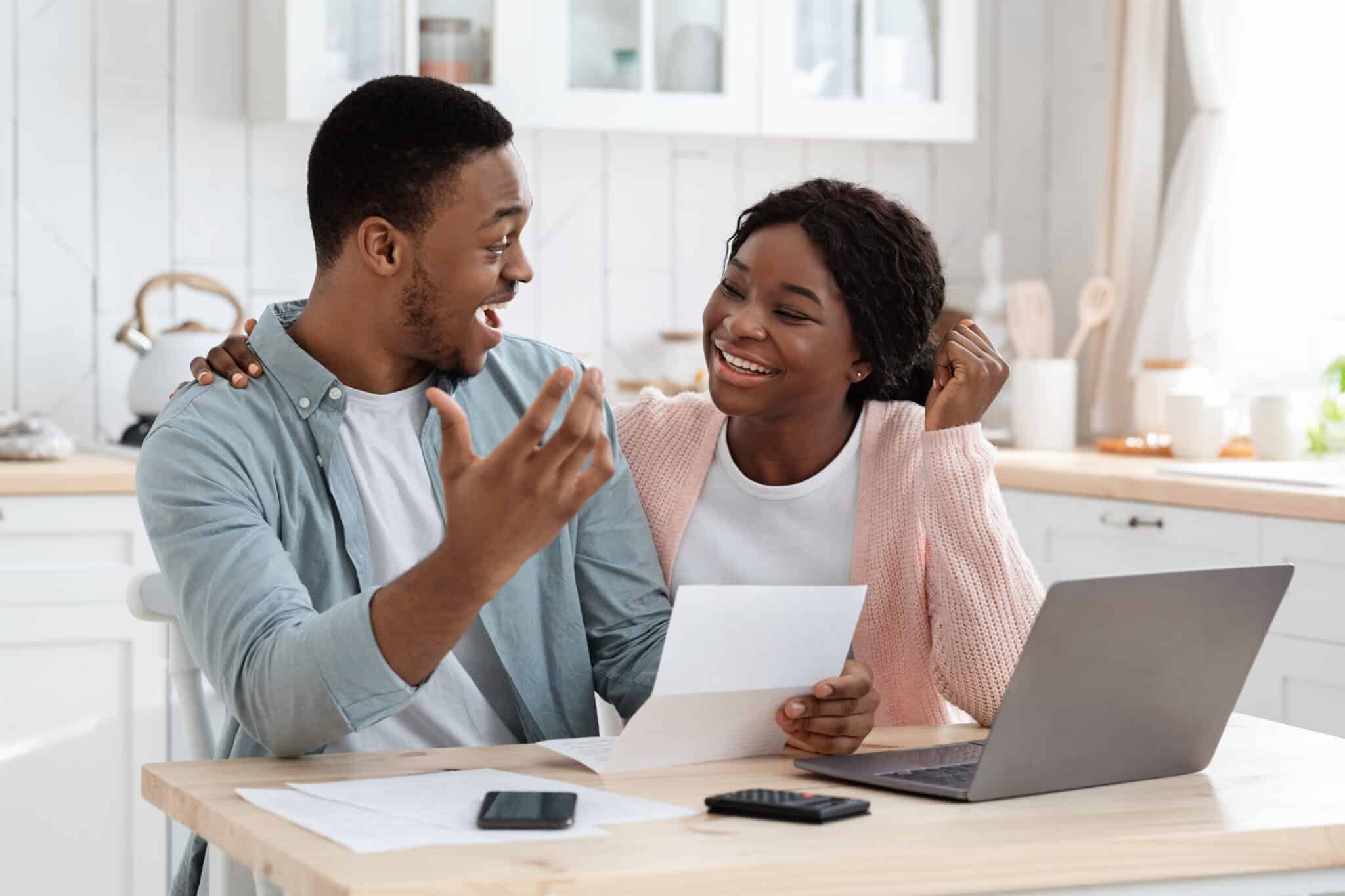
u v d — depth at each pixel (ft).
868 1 13.70
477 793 4.45
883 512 6.47
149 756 10.77
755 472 6.67
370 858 3.75
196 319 13.03
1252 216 13.24
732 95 13.28
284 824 4.11
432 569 4.41
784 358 6.09
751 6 13.28
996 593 6.00
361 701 4.63
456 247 5.42
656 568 6.47
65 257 12.70
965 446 6.14
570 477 4.24
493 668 6.13
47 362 12.69
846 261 6.07
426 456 5.97
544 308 14.12
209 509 5.26
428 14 12.41
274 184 13.21
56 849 10.61
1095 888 4.02
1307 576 9.57
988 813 4.27
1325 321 12.87
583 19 12.89
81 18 12.64
